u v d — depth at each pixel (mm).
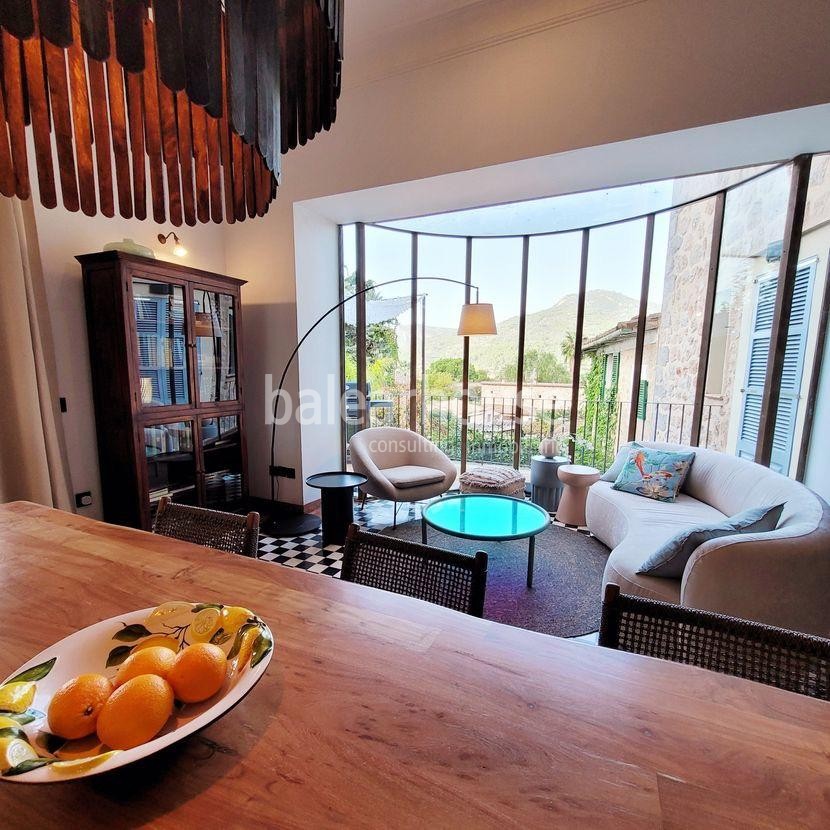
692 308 3664
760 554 1575
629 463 3086
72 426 2639
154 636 729
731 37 2115
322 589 966
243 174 998
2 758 463
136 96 838
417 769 529
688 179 3207
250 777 520
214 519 1351
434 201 3295
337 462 4121
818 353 2779
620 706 633
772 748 561
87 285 2600
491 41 2555
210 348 3158
